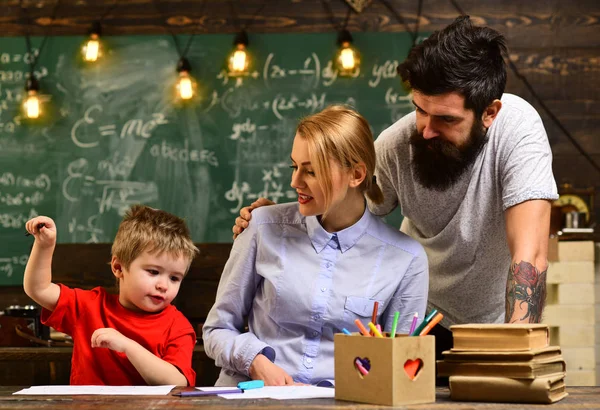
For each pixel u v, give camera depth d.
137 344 1.57
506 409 1.19
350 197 1.60
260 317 1.64
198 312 3.03
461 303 1.97
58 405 1.21
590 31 4.18
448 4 4.18
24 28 4.27
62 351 2.45
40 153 4.23
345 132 1.52
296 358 1.58
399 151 1.89
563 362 1.33
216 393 1.33
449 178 1.76
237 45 4.14
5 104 4.25
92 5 4.27
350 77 4.18
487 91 1.57
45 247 1.67
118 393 1.34
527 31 4.18
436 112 1.58
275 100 4.20
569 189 4.01
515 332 1.26
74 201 4.21
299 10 4.21
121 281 1.72
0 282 4.17
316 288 1.58
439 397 1.32
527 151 1.67
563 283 3.49
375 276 1.60
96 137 4.23
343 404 1.22
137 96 4.24
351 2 4.18
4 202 4.22
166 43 4.24
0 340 2.72
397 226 4.07
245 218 1.70
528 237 1.58
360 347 1.25
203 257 3.06
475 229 1.82
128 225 1.72
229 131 4.21
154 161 4.21
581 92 4.16
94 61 4.25
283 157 4.19
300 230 1.64
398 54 4.18
